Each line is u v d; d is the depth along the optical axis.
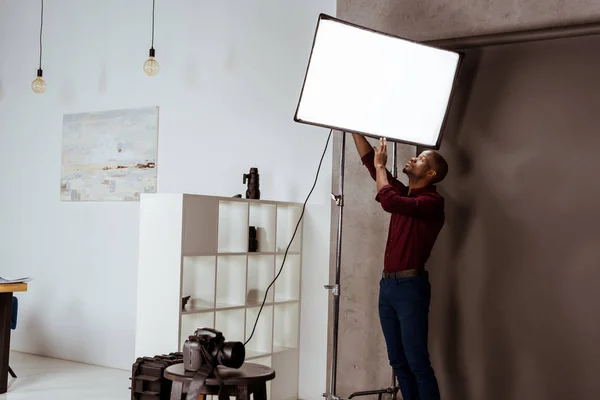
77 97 6.55
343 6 4.94
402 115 3.93
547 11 4.23
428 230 3.88
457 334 4.49
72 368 6.02
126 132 6.19
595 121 4.13
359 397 4.79
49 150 6.71
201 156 5.76
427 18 4.62
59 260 6.56
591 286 4.10
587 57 4.17
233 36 5.64
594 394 4.07
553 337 4.20
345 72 3.80
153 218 4.32
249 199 4.73
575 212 4.16
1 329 4.95
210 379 2.58
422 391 3.83
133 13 6.23
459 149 4.52
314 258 5.11
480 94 4.48
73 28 6.63
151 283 4.30
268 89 5.44
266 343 4.87
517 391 4.29
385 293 3.95
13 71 7.04
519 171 4.34
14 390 5.10
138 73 6.17
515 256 4.32
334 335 4.20
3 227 7.00
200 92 5.80
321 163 5.12
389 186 3.85
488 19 4.41
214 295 4.46
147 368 3.37
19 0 7.04
